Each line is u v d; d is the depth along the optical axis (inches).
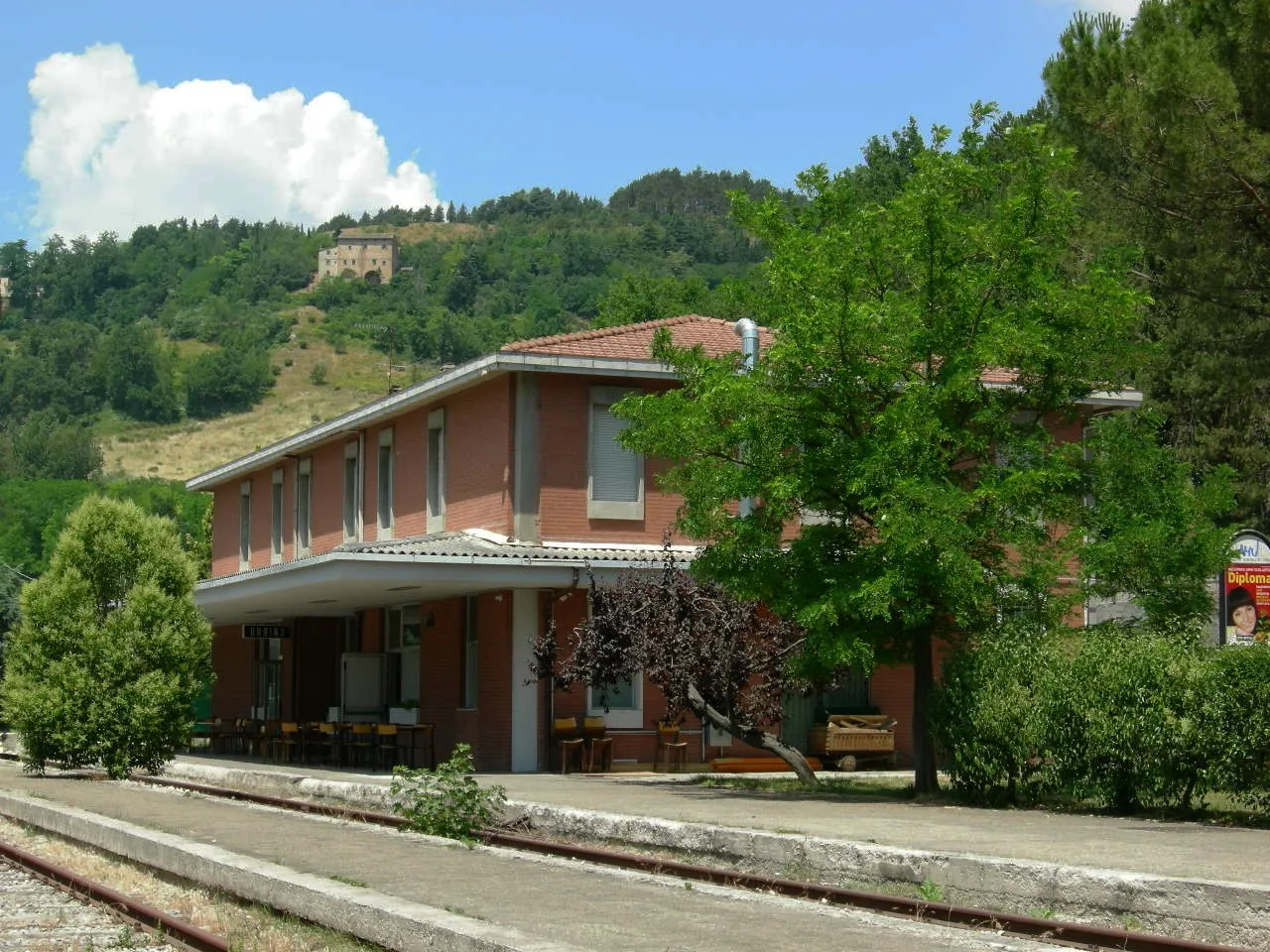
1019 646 711.1
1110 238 977.5
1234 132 896.9
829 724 1130.0
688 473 814.5
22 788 927.0
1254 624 965.2
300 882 444.1
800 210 810.8
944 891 468.4
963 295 752.3
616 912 423.5
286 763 1275.8
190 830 657.0
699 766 1104.2
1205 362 1460.4
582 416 1124.5
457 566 1001.5
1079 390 784.3
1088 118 964.0
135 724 1059.9
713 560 805.9
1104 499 801.6
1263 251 955.3
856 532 786.2
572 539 1110.4
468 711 1117.1
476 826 680.4
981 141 779.4
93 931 437.1
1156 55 917.2
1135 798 649.0
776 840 536.7
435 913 382.9
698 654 878.4
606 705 1087.6
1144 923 412.2
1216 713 605.3
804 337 740.7
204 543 2187.5
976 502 736.3
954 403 775.7
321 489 1510.8
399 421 1321.4
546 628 1059.3
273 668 1574.8
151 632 1086.4
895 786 905.5
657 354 830.5
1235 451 1624.0
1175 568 781.3
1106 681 650.8
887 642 793.6
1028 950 380.5
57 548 1095.6
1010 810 677.9
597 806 692.7
